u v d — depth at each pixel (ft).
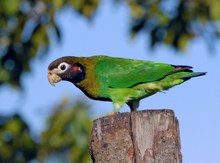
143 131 42.19
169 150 42.19
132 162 42.14
